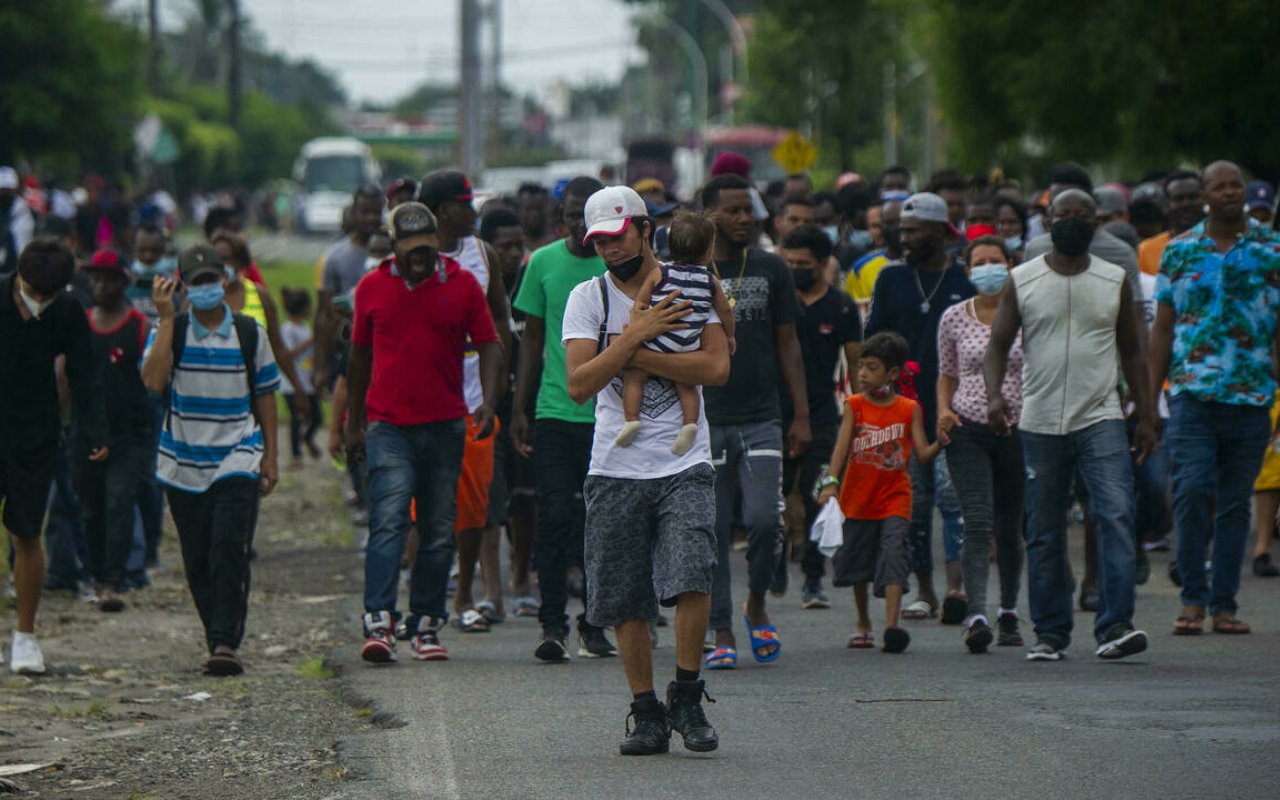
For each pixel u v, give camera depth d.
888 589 23.66
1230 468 24.53
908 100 101.62
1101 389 22.47
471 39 114.38
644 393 17.25
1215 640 24.00
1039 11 58.19
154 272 33.25
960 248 33.88
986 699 19.94
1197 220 31.05
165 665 24.25
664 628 26.31
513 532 28.19
